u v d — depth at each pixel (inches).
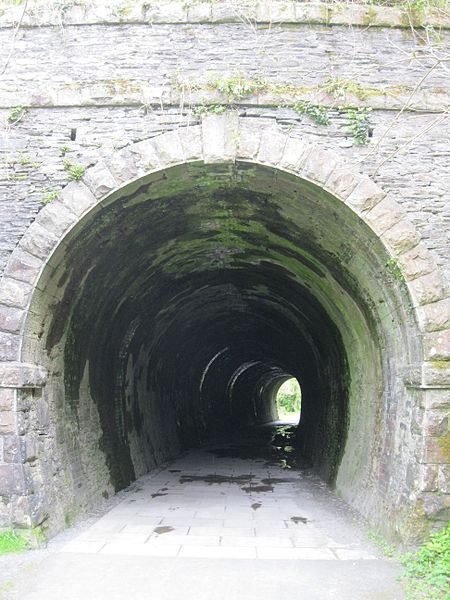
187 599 224.7
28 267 305.4
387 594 229.0
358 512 365.7
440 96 318.7
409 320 303.0
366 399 393.7
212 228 426.3
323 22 323.3
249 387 1432.1
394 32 325.4
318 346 588.4
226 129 314.2
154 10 324.2
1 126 318.7
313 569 261.3
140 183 319.3
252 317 775.1
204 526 346.9
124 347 498.6
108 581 244.4
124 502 419.2
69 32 327.0
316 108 316.5
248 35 323.9
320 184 309.9
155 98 317.7
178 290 562.3
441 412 280.5
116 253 377.4
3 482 285.4
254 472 584.4
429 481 275.1
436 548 259.6
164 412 701.9
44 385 319.6
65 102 318.7
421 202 310.2
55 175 315.6
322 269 409.4
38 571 255.4
